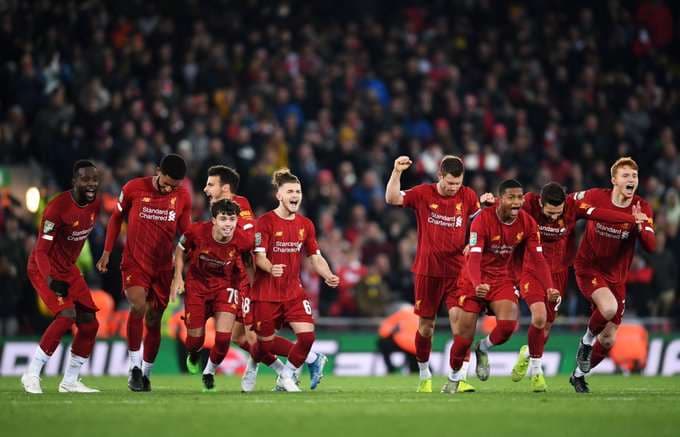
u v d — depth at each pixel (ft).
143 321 125.70
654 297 193.57
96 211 111.55
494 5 272.31
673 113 255.09
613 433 73.77
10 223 173.17
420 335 116.98
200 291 111.65
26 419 81.35
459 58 258.16
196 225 111.04
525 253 110.52
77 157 199.82
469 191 116.98
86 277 178.19
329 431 73.82
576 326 184.85
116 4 237.25
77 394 107.65
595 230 114.62
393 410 87.40
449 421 79.56
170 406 90.94
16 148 200.03
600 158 237.04
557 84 255.91
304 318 110.73
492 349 177.47
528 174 226.38
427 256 115.55
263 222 110.01
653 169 236.22
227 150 208.85
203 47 231.30
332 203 209.56
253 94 226.79
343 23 269.23
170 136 208.74
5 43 212.02
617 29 265.75
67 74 216.33
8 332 172.04
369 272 188.44
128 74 223.71
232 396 102.99
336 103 234.38
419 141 229.25
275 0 253.44
